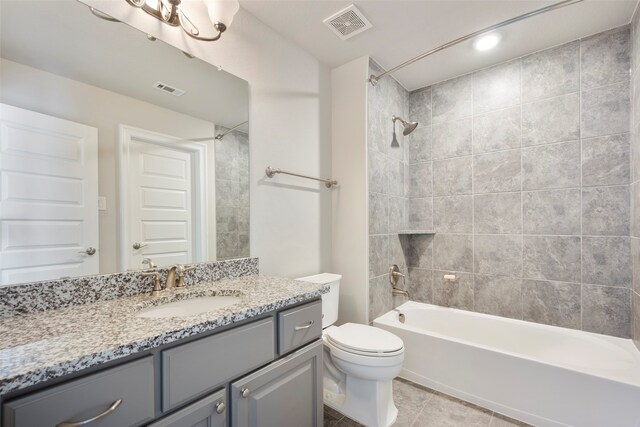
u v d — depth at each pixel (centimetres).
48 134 99
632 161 173
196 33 139
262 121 173
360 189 212
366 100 211
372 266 215
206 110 146
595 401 139
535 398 154
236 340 92
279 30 181
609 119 183
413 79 248
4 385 51
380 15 168
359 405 159
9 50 93
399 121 253
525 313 212
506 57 215
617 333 180
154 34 127
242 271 157
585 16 170
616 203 181
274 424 104
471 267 235
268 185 176
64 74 103
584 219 191
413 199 267
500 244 222
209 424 84
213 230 147
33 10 97
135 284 115
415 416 163
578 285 193
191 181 139
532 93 210
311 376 121
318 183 215
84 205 106
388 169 238
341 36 188
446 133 249
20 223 92
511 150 218
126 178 118
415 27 180
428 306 248
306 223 203
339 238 223
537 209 208
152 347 71
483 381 171
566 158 197
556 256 200
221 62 152
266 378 101
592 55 188
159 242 127
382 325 210
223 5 122
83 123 107
